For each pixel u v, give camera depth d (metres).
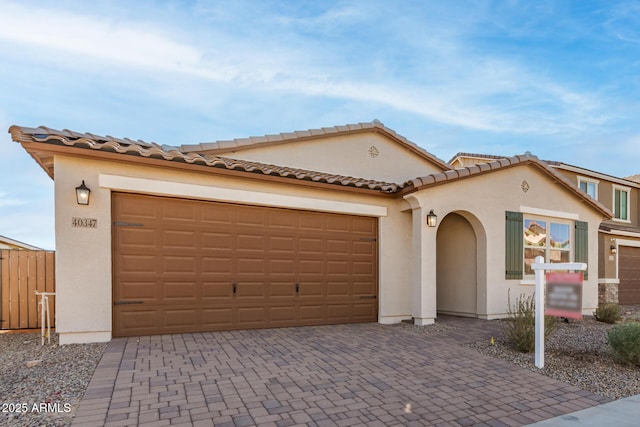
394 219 10.55
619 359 6.57
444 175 10.07
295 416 4.25
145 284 7.69
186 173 8.00
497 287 11.12
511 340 7.61
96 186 7.26
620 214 20.27
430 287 10.02
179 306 7.97
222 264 8.45
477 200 10.95
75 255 7.07
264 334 8.19
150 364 5.88
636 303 18.03
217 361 6.13
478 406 4.73
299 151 11.50
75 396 4.65
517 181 11.82
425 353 7.04
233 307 8.52
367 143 12.55
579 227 13.24
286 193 9.08
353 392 5.02
